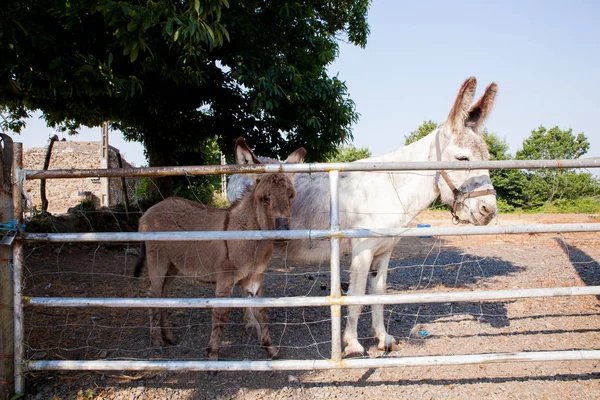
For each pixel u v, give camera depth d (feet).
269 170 8.59
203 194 51.55
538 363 11.02
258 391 9.69
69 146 82.74
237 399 9.34
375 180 11.70
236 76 22.36
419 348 12.37
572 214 49.11
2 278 8.79
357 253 11.15
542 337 13.00
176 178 44.39
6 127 30.60
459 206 11.18
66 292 16.72
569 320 14.47
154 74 24.38
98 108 26.58
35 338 12.00
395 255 29.53
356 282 11.21
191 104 29.73
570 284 19.27
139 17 10.61
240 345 12.47
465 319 14.87
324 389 9.78
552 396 9.37
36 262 21.42
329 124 25.20
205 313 15.29
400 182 11.59
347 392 9.64
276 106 22.68
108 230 29.40
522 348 12.20
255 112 22.74
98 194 76.59
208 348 10.75
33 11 16.79
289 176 11.25
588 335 13.04
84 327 13.26
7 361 8.89
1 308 8.77
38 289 16.80
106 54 20.33
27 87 21.04
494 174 63.77
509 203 64.03
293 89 23.09
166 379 10.14
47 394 9.32
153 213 12.74
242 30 22.15
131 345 12.14
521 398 9.33
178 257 12.23
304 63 28.07
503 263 25.89
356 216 11.68
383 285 12.39
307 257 12.22
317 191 12.04
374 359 8.90
